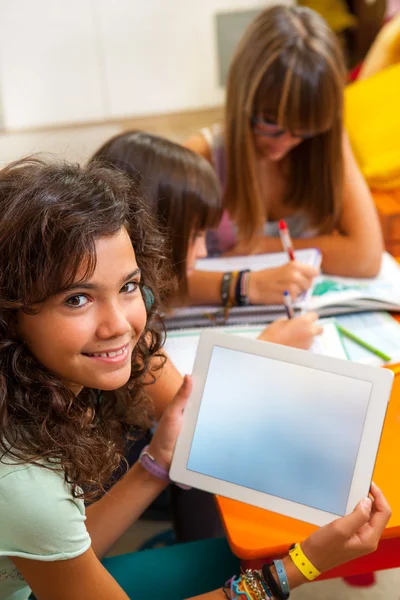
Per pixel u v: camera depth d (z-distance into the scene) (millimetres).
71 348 786
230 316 1468
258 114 1603
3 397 804
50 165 841
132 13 4758
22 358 811
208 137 1827
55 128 4957
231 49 4898
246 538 955
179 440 1018
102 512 1093
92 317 786
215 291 1507
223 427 1001
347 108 2508
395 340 1380
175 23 4816
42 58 4781
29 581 842
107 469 914
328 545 894
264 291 1490
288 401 971
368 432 932
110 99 4965
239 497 982
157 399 1218
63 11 4684
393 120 2416
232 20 4820
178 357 1321
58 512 796
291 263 1506
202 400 1016
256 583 920
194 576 1107
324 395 957
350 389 943
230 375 1007
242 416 994
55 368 813
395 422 1133
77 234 755
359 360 1320
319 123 1575
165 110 5043
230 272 1529
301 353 973
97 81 4902
